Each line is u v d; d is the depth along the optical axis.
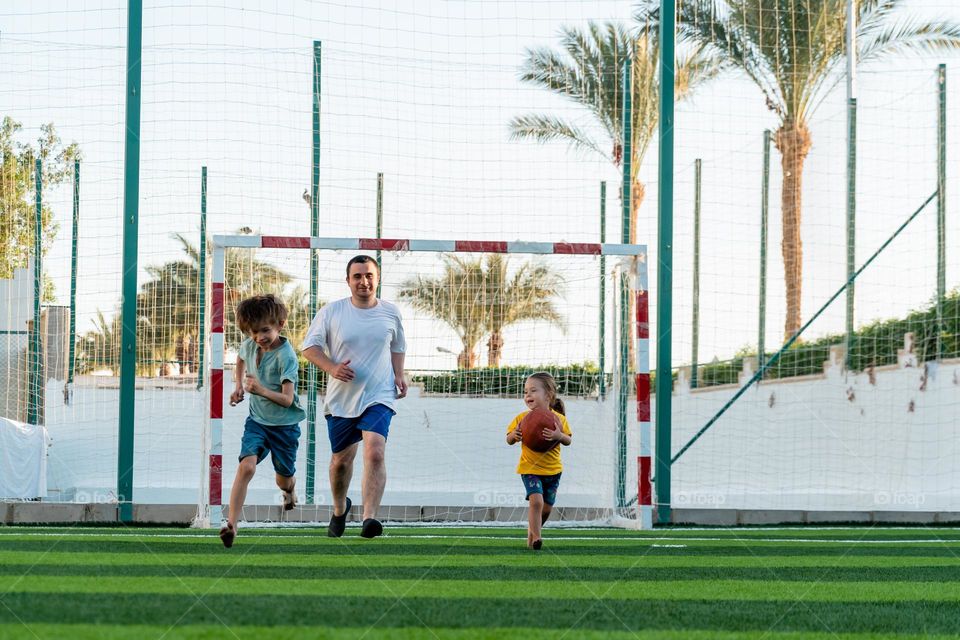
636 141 16.78
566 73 16.08
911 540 7.11
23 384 10.40
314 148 9.64
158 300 9.92
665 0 8.88
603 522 8.85
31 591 3.69
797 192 14.76
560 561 5.22
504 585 4.16
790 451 12.55
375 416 5.97
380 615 3.30
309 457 9.34
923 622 3.45
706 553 5.87
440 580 4.29
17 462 9.56
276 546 5.75
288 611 3.33
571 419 10.35
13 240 10.20
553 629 3.13
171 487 10.70
